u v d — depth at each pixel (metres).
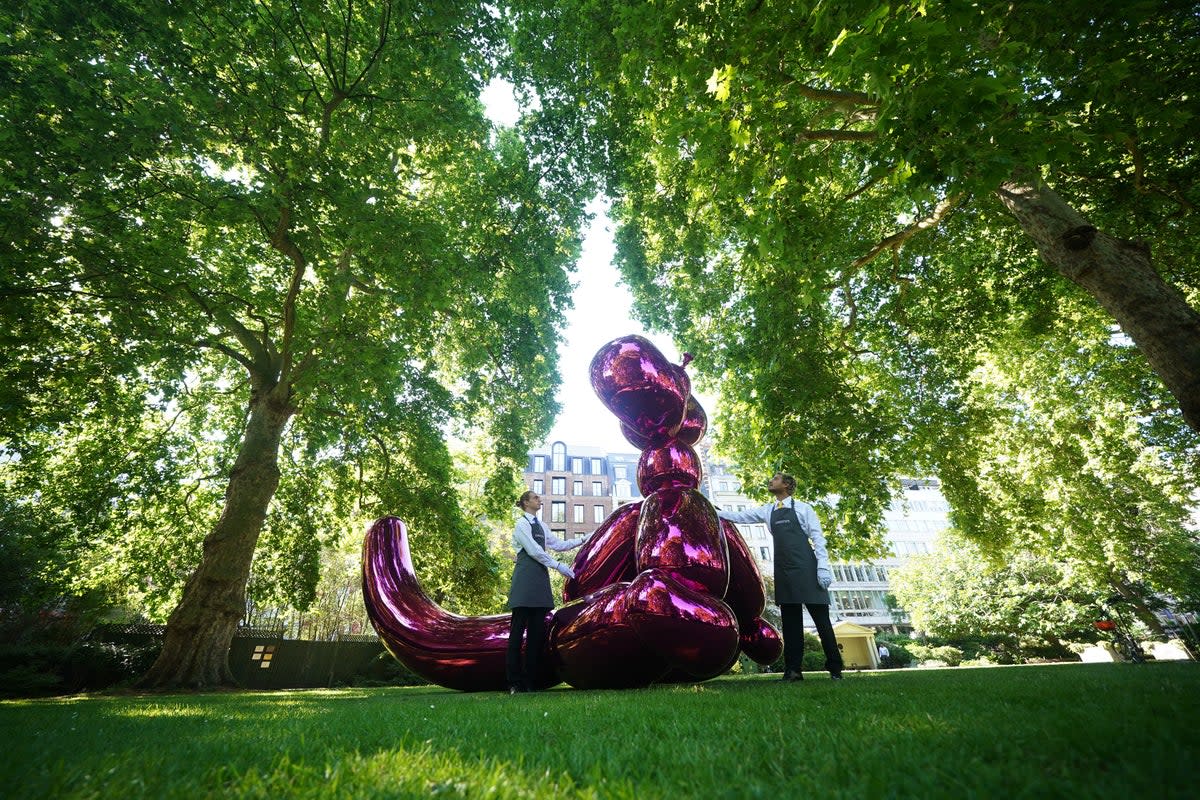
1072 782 0.85
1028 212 5.95
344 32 10.64
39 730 2.05
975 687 2.63
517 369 15.12
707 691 3.31
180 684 8.43
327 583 28.11
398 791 1.04
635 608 4.13
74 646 10.12
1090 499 15.13
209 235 10.71
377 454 14.11
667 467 5.09
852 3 4.34
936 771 0.98
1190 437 12.54
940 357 11.38
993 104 3.86
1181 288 9.98
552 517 49.62
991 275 11.10
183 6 8.08
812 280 6.74
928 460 11.56
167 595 13.33
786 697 2.58
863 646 36.44
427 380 13.07
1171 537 18.94
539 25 11.88
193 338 10.48
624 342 5.46
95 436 12.21
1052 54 5.42
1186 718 1.28
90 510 11.73
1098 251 5.41
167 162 9.16
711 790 0.98
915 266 11.36
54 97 7.23
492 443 15.38
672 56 6.75
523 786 1.07
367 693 6.36
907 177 4.39
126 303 8.80
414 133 11.00
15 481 11.59
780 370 9.59
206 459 14.38
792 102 5.55
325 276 9.06
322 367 8.59
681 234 13.45
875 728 1.49
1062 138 3.88
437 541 13.80
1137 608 18.77
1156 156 7.73
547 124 13.22
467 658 5.47
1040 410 15.03
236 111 8.19
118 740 1.74
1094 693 2.01
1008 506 13.20
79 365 9.38
